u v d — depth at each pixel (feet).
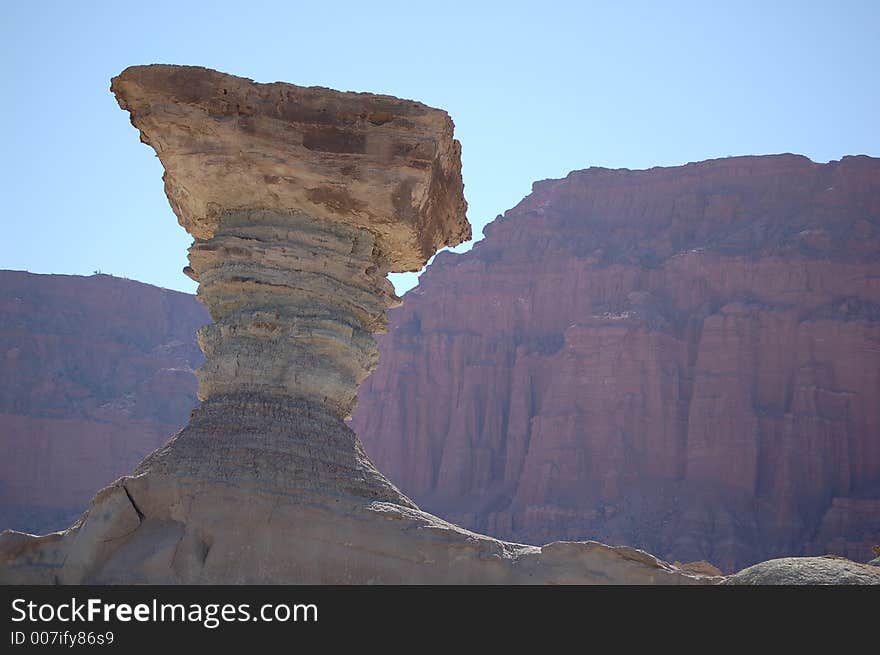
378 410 417.08
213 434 58.95
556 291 419.13
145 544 57.06
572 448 377.71
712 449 362.94
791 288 380.78
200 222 65.10
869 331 366.02
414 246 63.72
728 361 371.35
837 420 359.66
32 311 446.60
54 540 58.34
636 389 378.53
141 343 462.19
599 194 449.06
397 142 60.85
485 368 413.80
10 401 410.31
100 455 404.36
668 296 399.65
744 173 428.56
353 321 62.69
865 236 390.42
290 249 61.21
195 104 61.26
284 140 61.21
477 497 395.55
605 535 351.46
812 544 335.06
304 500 56.95
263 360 60.29
